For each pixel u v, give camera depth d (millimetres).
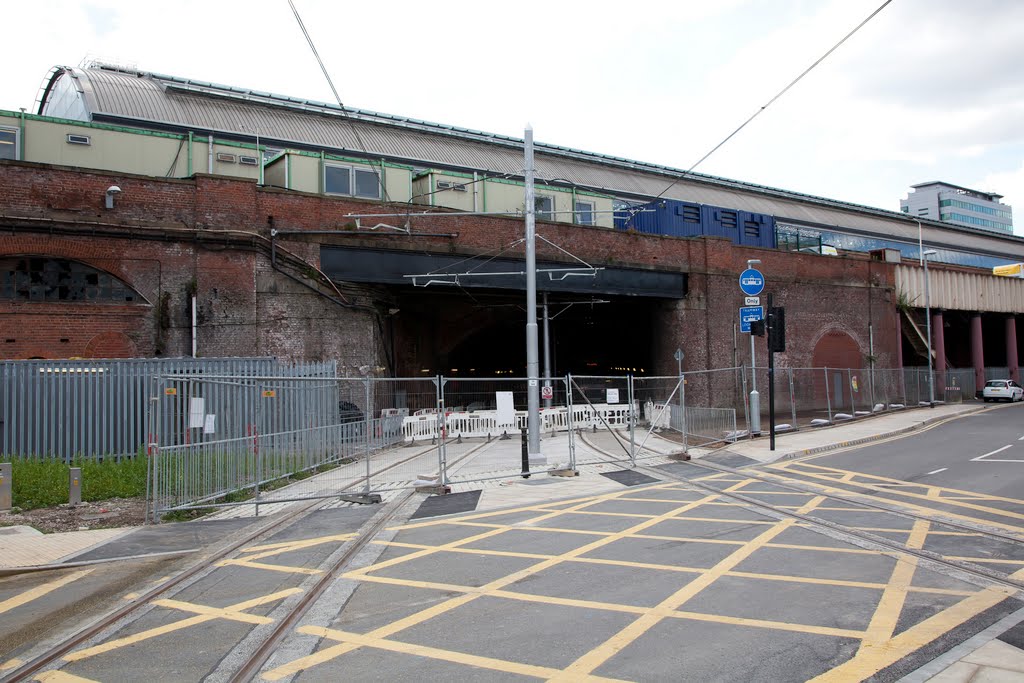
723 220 38375
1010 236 75688
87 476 14133
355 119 38281
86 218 20609
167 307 21359
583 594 7086
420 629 6191
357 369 24703
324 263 24719
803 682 4910
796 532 9570
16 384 16125
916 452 18656
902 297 44562
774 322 19375
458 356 45750
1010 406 39062
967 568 7648
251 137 32844
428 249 26797
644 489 13594
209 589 7586
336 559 8695
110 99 30734
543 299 31109
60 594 7578
